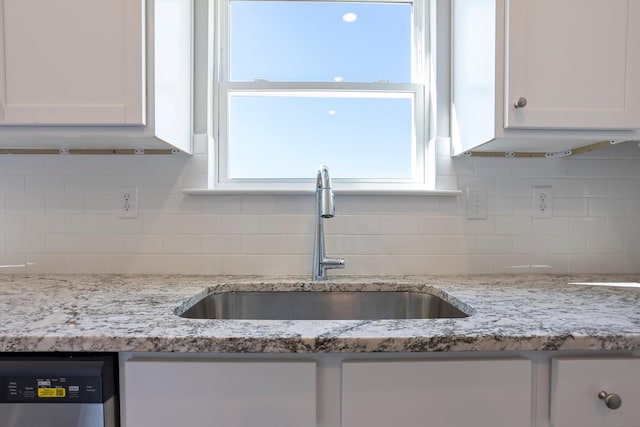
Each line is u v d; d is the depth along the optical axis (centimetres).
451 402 71
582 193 140
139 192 135
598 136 109
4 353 71
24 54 101
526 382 72
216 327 73
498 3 105
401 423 71
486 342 69
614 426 73
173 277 130
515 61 105
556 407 73
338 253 137
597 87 107
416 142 147
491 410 72
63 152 133
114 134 105
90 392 69
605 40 107
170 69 117
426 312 119
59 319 78
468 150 128
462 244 138
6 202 135
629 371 73
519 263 139
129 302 93
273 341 68
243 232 136
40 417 69
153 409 70
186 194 136
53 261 136
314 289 123
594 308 88
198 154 136
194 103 137
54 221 135
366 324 75
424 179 146
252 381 70
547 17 105
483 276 134
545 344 69
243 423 70
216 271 136
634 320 79
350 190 135
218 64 145
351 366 70
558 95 106
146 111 105
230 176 147
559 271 140
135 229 136
